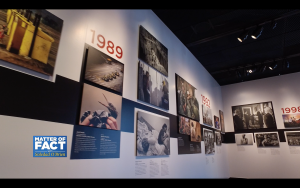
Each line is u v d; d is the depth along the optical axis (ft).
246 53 21.68
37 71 6.42
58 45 7.26
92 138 7.84
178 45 17.69
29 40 6.39
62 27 7.56
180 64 17.34
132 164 9.64
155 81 12.77
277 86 26.37
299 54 21.70
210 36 18.44
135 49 11.55
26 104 6.01
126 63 10.62
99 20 9.43
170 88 14.80
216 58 22.74
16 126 5.69
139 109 10.91
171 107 14.40
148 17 13.70
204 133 19.60
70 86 7.46
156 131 11.78
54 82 6.93
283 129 24.71
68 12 7.97
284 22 16.93
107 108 8.71
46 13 7.09
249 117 27.20
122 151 9.18
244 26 17.15
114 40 10.10
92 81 8.25
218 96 27.94
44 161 6.17
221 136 25.62
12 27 6.05
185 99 16.62
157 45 13.71
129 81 10.58
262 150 25.27
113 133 8.85
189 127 16.22
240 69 25.80
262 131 25.91
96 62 8.62
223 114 29.01
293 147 23.65
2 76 5.63
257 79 27.94
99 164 7.92
